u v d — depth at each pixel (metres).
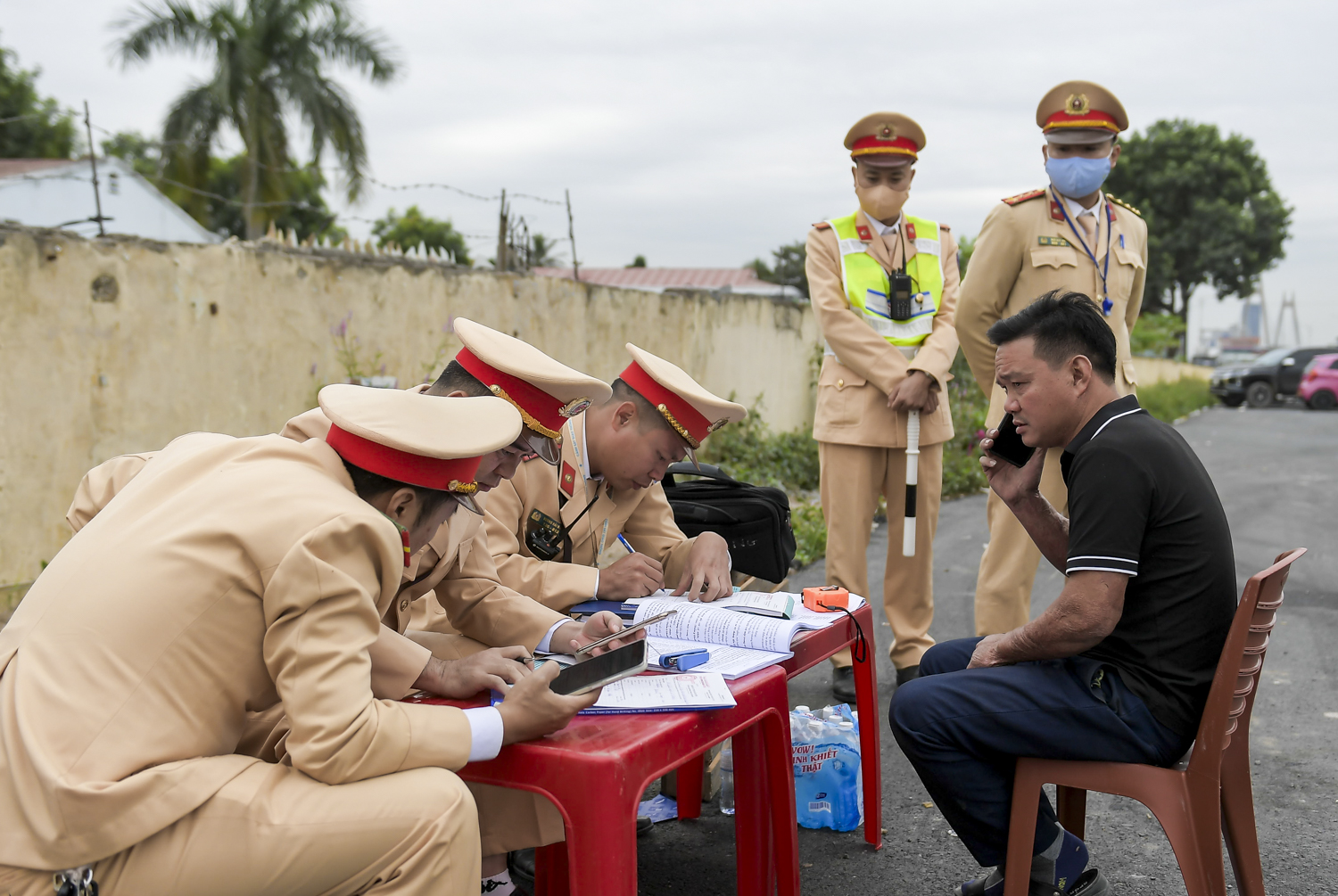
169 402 6.21
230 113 22.66
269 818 1.78
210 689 1.86
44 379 5.59
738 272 30.97
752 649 2.54
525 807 2.42
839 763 3.39
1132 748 2.40
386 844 1.80
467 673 2.18
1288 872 3.06
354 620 1.87
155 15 22.23
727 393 11.52
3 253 5.37
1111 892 2.99
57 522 5.69
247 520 1.86
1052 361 2.58
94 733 1.75
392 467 2.00
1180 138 47.19
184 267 6.25
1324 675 4.95
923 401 4.51
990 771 2.53
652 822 3.49
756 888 2.69
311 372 7.07
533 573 2.94
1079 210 4.35
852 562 4.71
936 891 3.00
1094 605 2.38
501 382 2.52
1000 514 4.30
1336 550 8.05
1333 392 26.42
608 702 2.11
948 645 2.99
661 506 3.47
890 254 4.82
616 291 9.84
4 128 25.73
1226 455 15.15
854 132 4.75
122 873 1.78
